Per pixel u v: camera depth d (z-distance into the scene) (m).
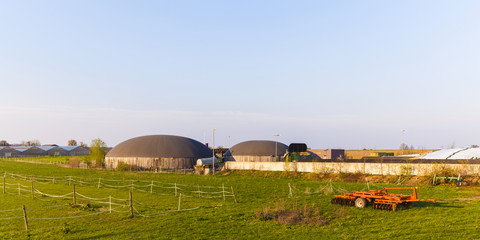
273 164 64.19
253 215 25.36
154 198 35.25
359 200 27.41
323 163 56.97
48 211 28.58
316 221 22.84
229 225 22.31
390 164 48.44
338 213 24.72
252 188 43.22
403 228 20.12
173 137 103.19
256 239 18.88
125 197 36.22
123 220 24.58
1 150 157.50
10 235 20.66
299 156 98.38
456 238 17.45
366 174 50.53
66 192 40.50
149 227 22.12
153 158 92.00
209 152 106.00
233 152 112.19
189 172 78.31
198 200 33.66
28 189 43.53
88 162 96.12
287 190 40.59
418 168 45.50
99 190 42.25
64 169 82.75
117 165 86.69
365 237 18.67
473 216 22.39
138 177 60.28
